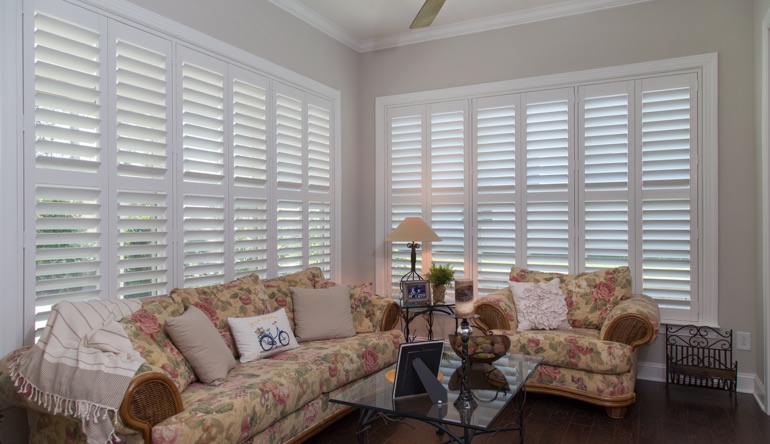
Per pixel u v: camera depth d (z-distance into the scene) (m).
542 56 4.07
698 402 3.26
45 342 1.99
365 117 4.77
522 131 4.15
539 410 3.16
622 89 3.81
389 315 3.49
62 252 2.38
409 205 4.60
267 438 2.27
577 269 3.95
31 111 2.26
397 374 2.18
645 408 3.16
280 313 3.04
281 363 2.65
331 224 4.40
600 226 3.88
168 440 1.82
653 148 3.73
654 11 3.71
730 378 3.31
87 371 1.83
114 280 2.61
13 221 2.19
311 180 4.15
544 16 4.04
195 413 1.94
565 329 3.52
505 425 2.91
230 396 2.13
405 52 4.62
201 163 3.11
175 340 2.35
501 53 4.23
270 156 3.70
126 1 2.66
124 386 1.78
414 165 4.59
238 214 3.42
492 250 4.26
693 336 3.52
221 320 2.78
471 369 2.57
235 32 3.38
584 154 3.93
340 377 2.79
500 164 4.24
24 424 2.28
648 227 3.73
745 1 3.45
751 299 3.42
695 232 3.59
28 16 2.25
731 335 3.45
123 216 2.67
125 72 2.66
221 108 3.27
